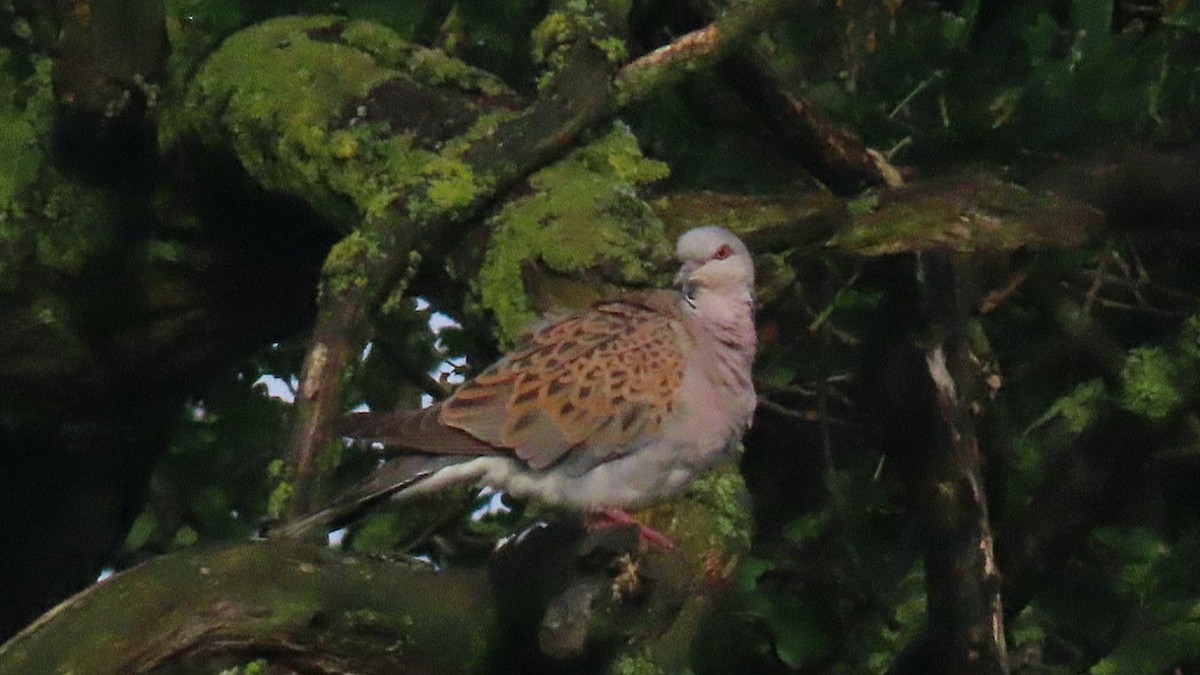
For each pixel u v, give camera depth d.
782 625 10.64
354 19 10.53
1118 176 10.24
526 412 7.86
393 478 7.63
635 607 7.55
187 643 7.02
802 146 10.34
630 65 9.40
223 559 7.14
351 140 9.41
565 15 9.47
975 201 9.74
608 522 7.78
